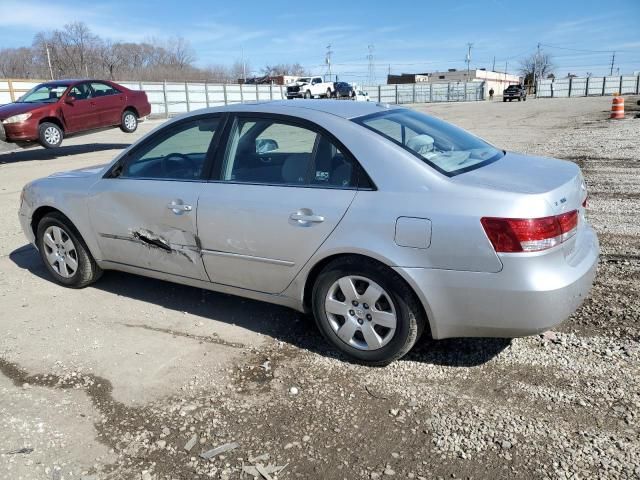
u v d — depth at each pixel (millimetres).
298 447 2674
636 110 24531
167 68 77188
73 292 4711
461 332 3062
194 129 3914
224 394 3133
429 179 3016
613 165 9664
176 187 3859
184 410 2996
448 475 2447
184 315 4184
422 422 2809
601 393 2953
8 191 9453
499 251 2789
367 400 3016
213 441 2744
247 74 90562
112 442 2766
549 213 2801
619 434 2635
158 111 36094
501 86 115375
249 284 3693
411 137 3385
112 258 4406
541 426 2725
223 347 3670
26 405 3086
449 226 2871
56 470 2580
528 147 12469
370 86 67188
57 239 4727
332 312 3381
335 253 3213
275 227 3398
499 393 3012
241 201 3525
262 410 2971
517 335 2955
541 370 3205
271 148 3537
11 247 6059
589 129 16234
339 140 3287
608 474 2391
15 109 13461
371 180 3137
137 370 3414
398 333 3160
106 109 15359
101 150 16031
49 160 13930
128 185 4121
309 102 3799
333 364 3398
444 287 2945
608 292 4188
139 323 4070
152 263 4145
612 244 5340
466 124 20656
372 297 3195
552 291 2789
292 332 3842
